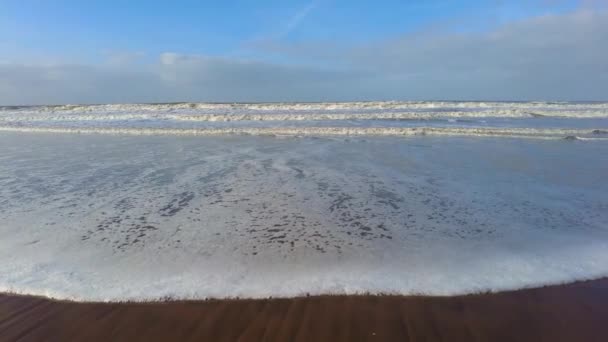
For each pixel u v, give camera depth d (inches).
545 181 283.1
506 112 888.9
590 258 152.6
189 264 149.9
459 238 175.3
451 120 776.9
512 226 190.7
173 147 453.1
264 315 116.7
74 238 177.5
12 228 190.9
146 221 201.0
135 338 107.0
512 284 133.1
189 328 110.9
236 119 809.5
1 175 312.5
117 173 318.0
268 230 187.2
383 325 111.7
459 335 107.3
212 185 277.0
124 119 853.8
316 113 943.0
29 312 119.3
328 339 105.6
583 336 106.8
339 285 133.0
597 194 247.9
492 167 333.7
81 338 107.3
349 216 208.1
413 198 242.1
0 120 877.8
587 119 800.3
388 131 574.2
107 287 132.7
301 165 346.6
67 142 509.0
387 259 153.4
